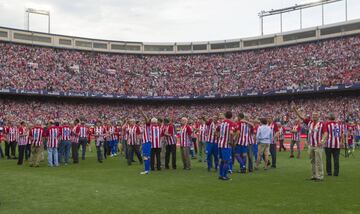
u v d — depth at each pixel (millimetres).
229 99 64562
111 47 70938
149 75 69062
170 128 16719
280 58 64438
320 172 13047
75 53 67312
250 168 15508
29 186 11977
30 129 18516
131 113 64625
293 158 21750
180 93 65438
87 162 20484
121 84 65812
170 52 72562
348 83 51719
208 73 68500
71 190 11211
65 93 59781
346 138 22766
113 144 24781
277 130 17609
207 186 11898
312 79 57156
